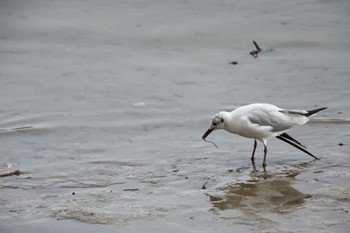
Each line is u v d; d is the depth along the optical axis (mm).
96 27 21156
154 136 14664
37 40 20250
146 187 11797
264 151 13023
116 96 16781
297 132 14578
